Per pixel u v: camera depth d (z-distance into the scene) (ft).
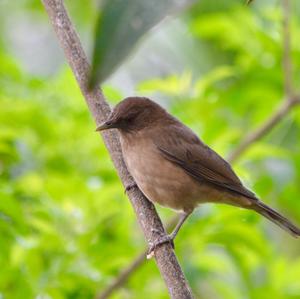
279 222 30.68
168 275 22.82
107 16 7.20
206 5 45.42
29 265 30.60
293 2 46.34
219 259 35.09
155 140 29.63
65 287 31.35
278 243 49.11
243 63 41.04
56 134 37.11
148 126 30.01
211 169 30.68
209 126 38.32
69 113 38.22
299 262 37.24
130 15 7.23
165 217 37.29
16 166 36.27
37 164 36.73
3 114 36.47
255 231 32.63
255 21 41.19
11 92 38.88
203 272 35.01
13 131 35.09
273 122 36.11
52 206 32.91
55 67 55.16
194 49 46.14
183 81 37.93
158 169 29.43
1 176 36.22
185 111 38.68
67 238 32.42
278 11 40.09
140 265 31.01
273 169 37.14
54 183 32.45
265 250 33.30
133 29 7.15
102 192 32.50
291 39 41.01
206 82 38.09
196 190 30.60
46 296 31.04
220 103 39.47
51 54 55.83
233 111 40.93
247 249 33.91
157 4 7.29
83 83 23.53
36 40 56.65
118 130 29.01
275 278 36.37
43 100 38.52
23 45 56.39
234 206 31.96
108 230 34.60
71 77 38.73
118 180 34.65
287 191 39.40
